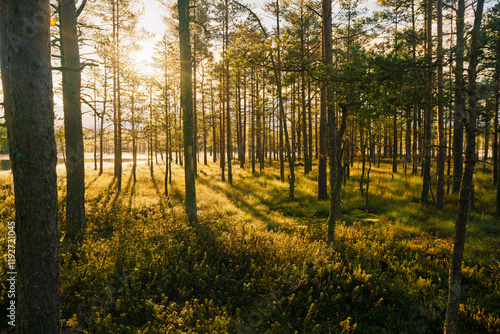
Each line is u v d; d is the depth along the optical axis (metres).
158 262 5.69
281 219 10.80
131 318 4.24
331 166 9.28
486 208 12.10
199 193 15.84
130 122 18.12
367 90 4.59
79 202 7.86
